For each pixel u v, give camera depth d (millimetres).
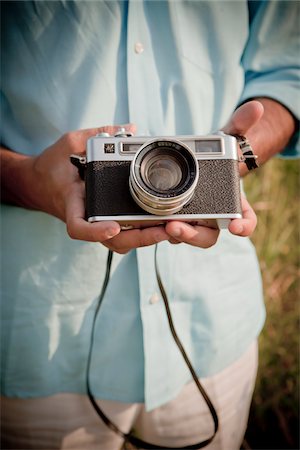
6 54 1223
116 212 1104
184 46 1262
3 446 1441
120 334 1328
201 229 1052
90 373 1359
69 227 1036
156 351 1330
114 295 1311
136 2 1210
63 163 1154
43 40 1206
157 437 1460
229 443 1533
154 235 1028
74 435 1409
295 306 2611
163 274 1295
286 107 1388
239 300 1419
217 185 1115
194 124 1309
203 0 1254
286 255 2682
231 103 1364
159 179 1071
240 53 1369
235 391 1488
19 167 1226
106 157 1110
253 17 1444
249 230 1087
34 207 1244
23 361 1331
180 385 1388
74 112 1246
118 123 1271
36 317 1303
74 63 1218
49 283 1289
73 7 1182
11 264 1292
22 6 1184
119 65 1247
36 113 1257
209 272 1357
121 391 1367
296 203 2824
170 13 1229
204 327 1373
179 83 1275
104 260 1279
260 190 2648
